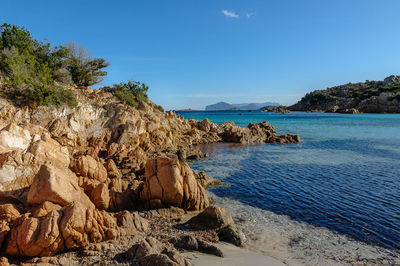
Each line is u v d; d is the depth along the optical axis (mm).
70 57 47469
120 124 35906
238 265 9594
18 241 9297
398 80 193625
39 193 11742
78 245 10102
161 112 52438
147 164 16203
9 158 14719
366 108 162125
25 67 31891
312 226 13711
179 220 14000
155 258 8656
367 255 10961
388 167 26688
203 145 45344
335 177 23000
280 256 10688
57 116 30391
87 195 15258
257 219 14562
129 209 15469
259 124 59438
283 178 22875
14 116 27312
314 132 63688
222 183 21344
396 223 13961
